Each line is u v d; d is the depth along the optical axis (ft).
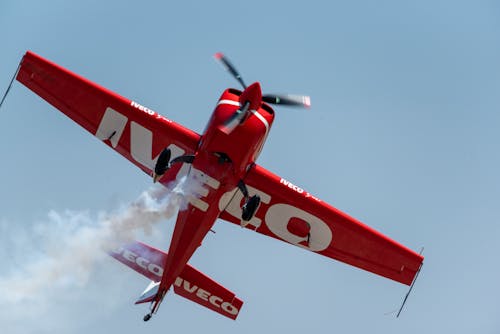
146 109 187.62
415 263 201.67
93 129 197.88
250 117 172.65
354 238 202.49
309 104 178.09
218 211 190.19
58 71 185.98
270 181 188.44
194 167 179.73
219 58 178.70
